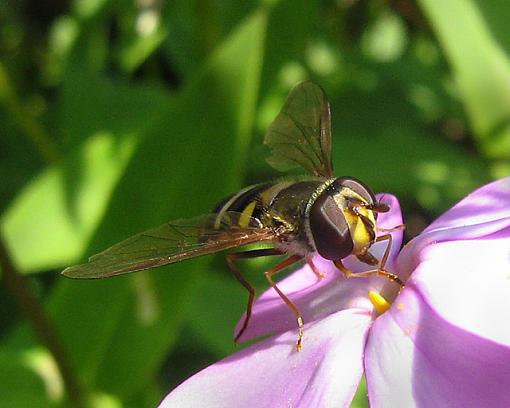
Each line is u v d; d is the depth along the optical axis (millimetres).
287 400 100
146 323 123
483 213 102
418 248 103
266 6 135
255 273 135
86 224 130
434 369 98
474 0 129
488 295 99
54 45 179
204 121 120
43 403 123
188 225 101
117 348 123
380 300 103
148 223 122
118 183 121
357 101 158
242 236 102
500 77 128
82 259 122
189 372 140
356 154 143
